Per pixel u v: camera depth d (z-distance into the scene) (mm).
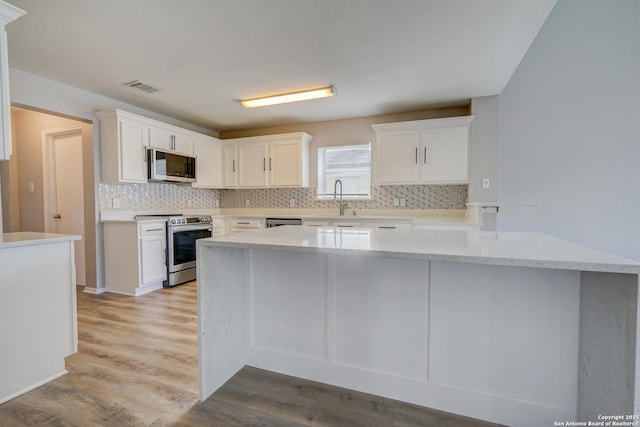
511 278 1438
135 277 3500
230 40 2361
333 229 2146
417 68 2867
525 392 1441
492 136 3609
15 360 1674
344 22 2127
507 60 2705
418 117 4242
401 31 2240
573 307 1347
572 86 3619
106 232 3637
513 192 3803
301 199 4969
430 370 1586
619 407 1042
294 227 2297
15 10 1603
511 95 3773
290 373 1890
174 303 3225
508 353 1460
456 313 1532
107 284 3662
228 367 1840
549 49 3664
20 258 1697
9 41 2357
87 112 3445
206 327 1666
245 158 4902
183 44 2418
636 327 966
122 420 1486
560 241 1515
